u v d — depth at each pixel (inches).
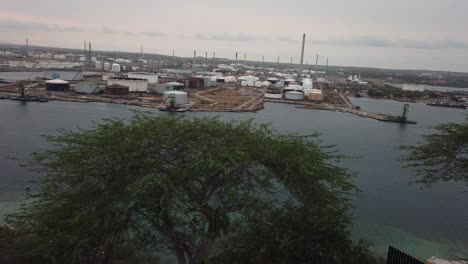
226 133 489.4
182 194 427.5
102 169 414.3
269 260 463.5
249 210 507.5
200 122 500.4
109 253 466.0
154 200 415.2
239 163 430.9
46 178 470.6
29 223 439.2
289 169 446.9
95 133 469.1
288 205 540.7
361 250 548.7
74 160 426.0
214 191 474.3
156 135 442.0
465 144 506.9
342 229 516.1
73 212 406.0
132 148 420.2
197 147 441.7
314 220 477.7
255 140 475.8
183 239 487.2
